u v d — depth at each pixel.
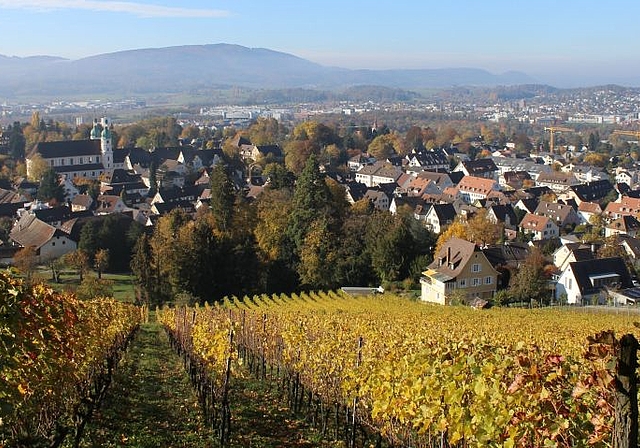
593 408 6.92
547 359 7.51
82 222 79.12
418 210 103.44
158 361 28.19
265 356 23.17
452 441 9.23
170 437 14.83
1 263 69.44
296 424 16.86
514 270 60.88
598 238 82.06
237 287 60.50
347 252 64.44
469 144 199.12
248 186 118.31
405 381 11.49
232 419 16.86
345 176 139.75
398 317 33.25
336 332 20.06
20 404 10.32
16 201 103.75
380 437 13.61
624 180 152.88
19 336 9.32
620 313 46.88
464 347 10.52
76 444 12.45
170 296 58.22
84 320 15.75
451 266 58.50
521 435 7.55
